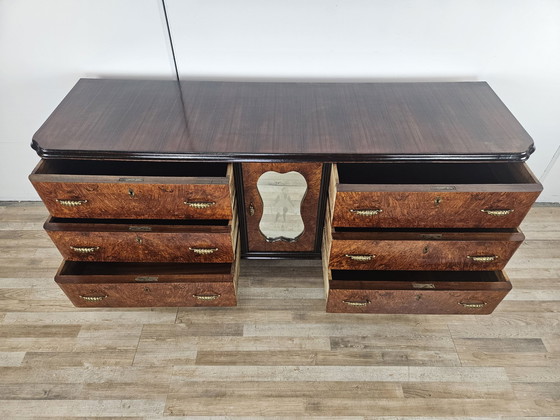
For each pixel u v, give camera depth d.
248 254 1.45
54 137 1.04
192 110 1.16
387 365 1.24
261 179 1.19
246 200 1.25
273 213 1.30
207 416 1.13
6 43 1.25
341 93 1.25
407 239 1.11
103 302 1.26
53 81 1.34
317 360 1.25
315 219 1.31
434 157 1.02
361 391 1.18
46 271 1.48
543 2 1.16
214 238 1.12
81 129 1.08
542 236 1.62
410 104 1.20
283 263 1.52
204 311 1.37
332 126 1.11
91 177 1.02
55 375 1.21
